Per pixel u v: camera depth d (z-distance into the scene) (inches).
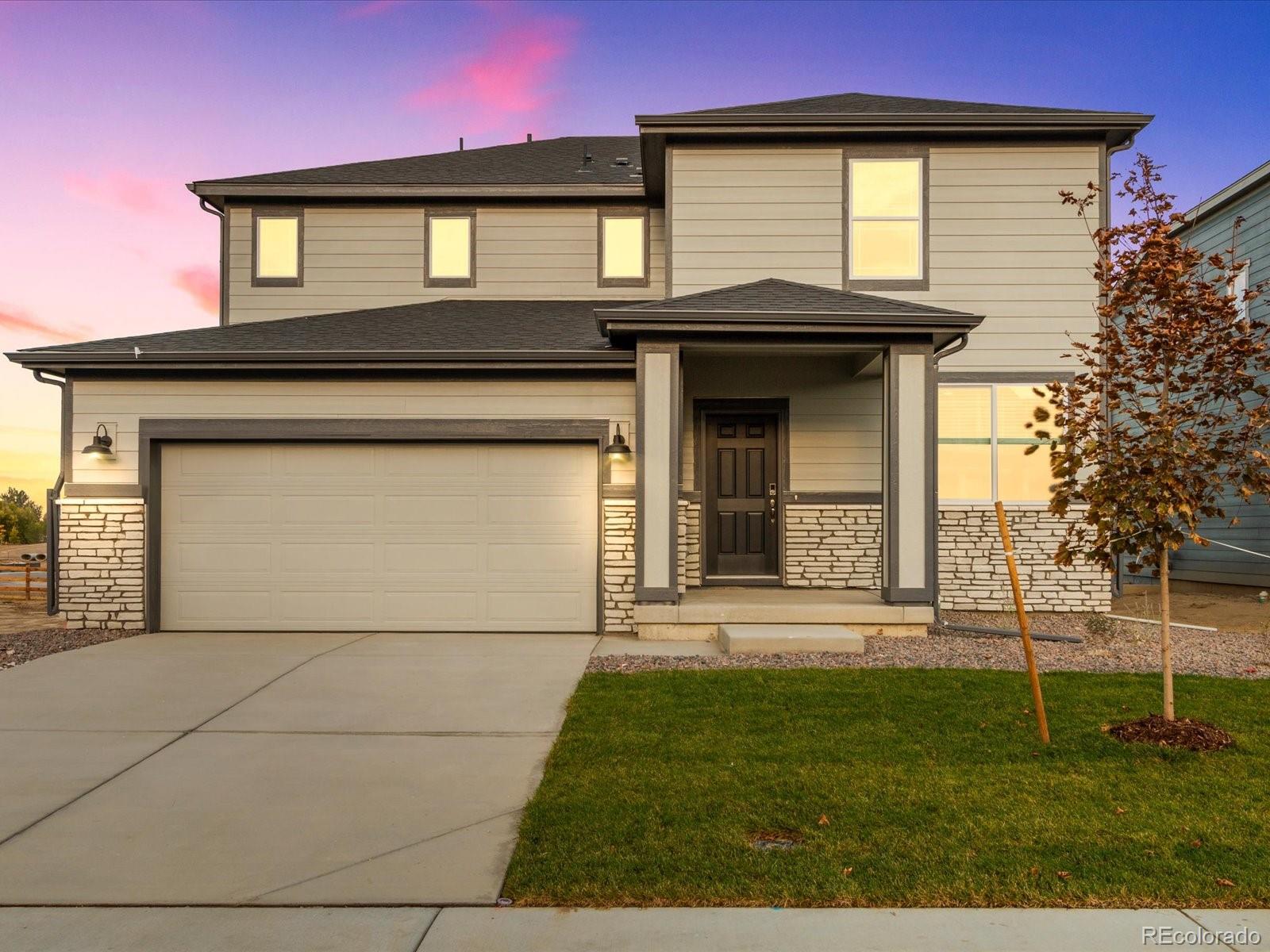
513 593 354.0
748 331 331.3
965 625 355.6
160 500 356.2
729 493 427.2
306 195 481.1
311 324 415.2
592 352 344.2
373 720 219.1
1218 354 188.5
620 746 191.8
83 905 121.8
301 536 355.3
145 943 110.5
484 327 401.7
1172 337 189.6
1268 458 187.3
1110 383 206.4
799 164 417.4
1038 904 119.3
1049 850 134.9
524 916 117.4
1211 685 248.1
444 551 354.3
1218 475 194.2
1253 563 540.7
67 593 351.6
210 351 344.2
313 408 354.0
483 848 141.1
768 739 195.9
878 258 415.8
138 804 161.9
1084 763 177.2
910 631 332.2
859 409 419.8
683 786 165.6
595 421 350.3
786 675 261.9
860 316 323.0
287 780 175.8
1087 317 411.5
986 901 119.8
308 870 132.9
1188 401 193.5
